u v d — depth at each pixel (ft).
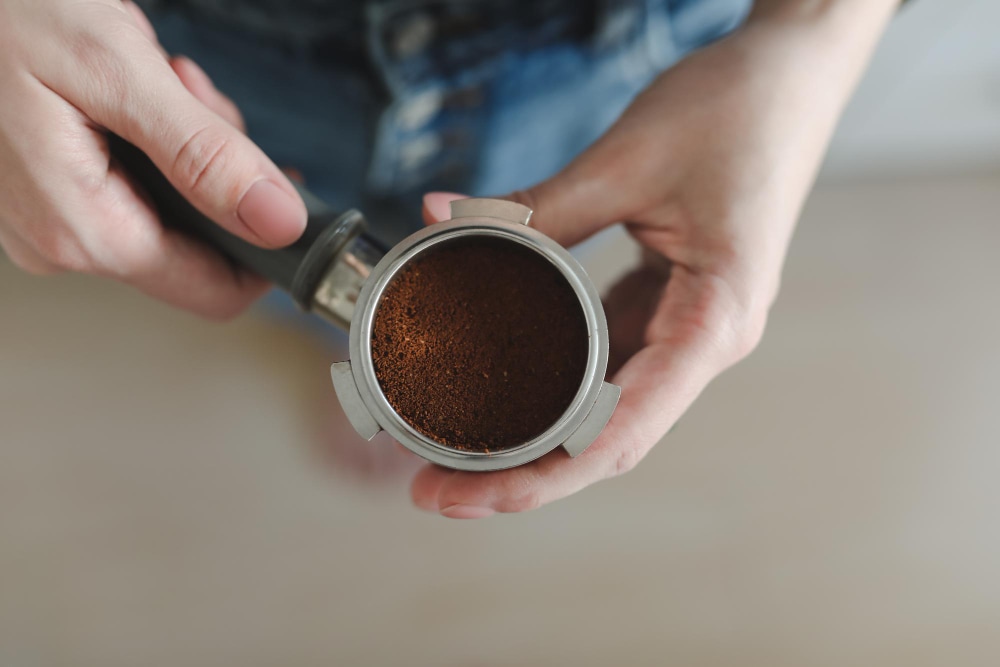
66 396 2.10
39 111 0.84
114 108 0.85
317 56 1.16
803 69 0.95
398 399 0.81
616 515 2.06
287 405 2.11
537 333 0.82
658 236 0.95
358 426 0.80
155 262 0.96
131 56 0.84
